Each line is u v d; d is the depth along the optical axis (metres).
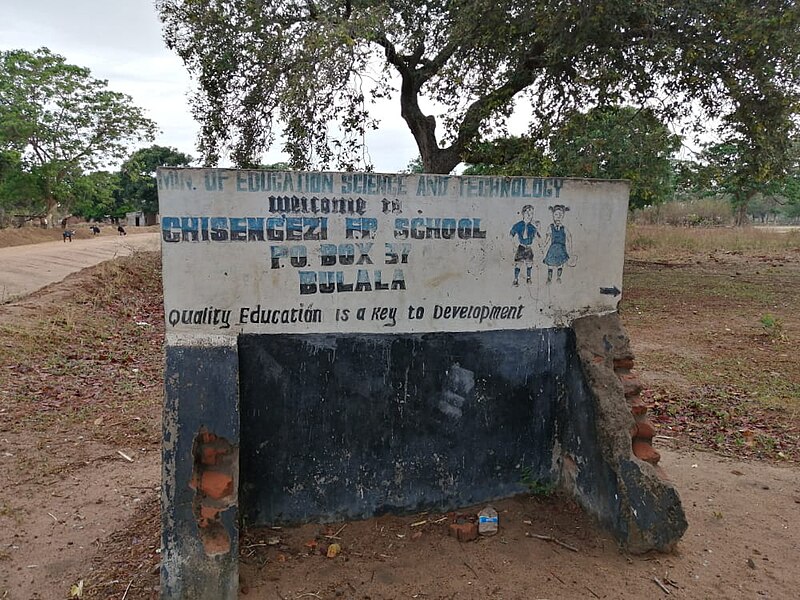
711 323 10.60
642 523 3.32
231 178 3.11
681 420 5.89
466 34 10.83
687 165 11.33
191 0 11.42
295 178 3.19
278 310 3.25
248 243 3.17
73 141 36.00
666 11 9.66
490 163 12.62
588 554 3.34
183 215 3.08
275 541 3.35
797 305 12.19
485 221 3.53
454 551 3.31
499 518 3.65
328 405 3.43
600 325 3.76
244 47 11.69
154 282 14.65
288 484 3.45
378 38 10.87
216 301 3.16
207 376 2.99
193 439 2.88
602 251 3.77
